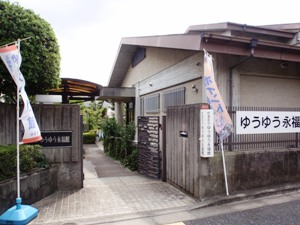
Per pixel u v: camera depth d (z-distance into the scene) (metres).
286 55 5.53
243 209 4.03
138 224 3.48
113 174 7.01
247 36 7.09
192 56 6.57
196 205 4.12
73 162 5.18
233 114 4.80
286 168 5.18
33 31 4.57
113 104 19.19
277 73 6.40
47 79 4.78
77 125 5.20
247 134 4.96
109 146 11.29
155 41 6.93
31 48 4.45
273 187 4.92
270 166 5.02
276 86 6.55
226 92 5.78
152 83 9.59
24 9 4.73
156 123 6.46
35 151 4.57
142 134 7.20
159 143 6.34
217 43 4.93
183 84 7.23
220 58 5.74
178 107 5.24
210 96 4.47
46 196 4.65
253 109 4.99
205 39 4.79
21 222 3.13
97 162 9.47
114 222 3.54
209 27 6.79
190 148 4.71
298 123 5.34
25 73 4.41
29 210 3.33
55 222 3.52
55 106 5.07
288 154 5.21
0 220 3.17
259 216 3.74
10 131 4.74
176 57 7.54
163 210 3.99
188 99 6.92
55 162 5.07
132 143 9.07
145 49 10.45
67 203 4.30
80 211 3.94
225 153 4.64
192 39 5.11
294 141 5.46
